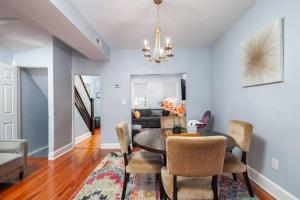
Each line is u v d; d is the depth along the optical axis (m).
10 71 3.57
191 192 1.54
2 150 2.75
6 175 2.47
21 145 2.79
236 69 3.12
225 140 1.47
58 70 4.00
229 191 2.31
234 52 3.18
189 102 4.64
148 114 8.02
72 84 4.65
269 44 2.16
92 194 2.30
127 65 4.66
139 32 3.53
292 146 1.89
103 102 4.66
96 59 4.52
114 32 3.51
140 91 8.81
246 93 2.79
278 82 2.07
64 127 4.25
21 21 2.79
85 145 5.00
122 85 4.66
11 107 3.59
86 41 3.15
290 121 1.91
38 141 4.65
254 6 2.55
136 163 2.19
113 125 4.65
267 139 2.29
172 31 3.52
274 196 2.15
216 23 3.18
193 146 1.45
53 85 3.79
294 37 1.84
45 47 3.77
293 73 1.86
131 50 4.65
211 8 2.66
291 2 1.87
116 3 2.48
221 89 3.83
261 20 2.38
